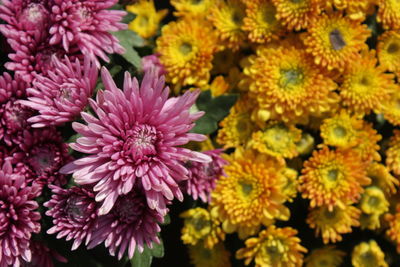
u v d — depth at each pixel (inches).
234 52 24.3
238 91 23.8
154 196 19.2
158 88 19.3
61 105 19.6
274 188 22.6
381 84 23.0
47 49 20.4
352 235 23.6
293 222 23.6
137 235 19.8
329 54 22.8
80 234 19.7
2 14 20.1
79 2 20.3
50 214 19.7
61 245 20.7
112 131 19.2
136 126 19.3
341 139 22.9
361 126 22.9
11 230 19.7
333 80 23.2
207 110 21.4
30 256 19.8
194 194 21.6
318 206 23.0
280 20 23.3
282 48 23.2
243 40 23.9
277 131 23.2
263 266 22.7
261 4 23.4
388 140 23.3
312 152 23.3
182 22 23.9
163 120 19.3
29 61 20.3
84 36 20.4
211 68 23.8
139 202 19.7
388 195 23.2
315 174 22.7
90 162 19.1
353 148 23.0
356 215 22.8
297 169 23.4
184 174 19.2
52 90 19.8
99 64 20.7
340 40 22.7
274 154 23.0
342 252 23.1
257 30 23.3
